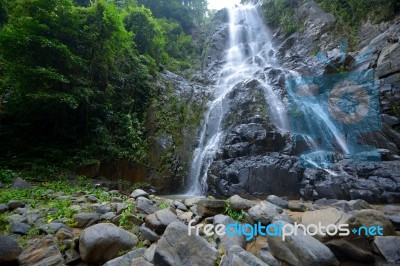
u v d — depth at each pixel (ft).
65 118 28.37
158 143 31.09
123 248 8.20
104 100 30.68
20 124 26.86
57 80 25.36
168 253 7.01
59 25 26.12
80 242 8.17
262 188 21.44
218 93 43.16
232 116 33.83
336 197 19.16
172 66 52.54
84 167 25.89
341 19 50.67
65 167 25.30
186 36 67.87
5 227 9.89
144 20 44.80
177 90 41.24
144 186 26.81
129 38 35.58
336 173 21.91
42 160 24.93
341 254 8.24
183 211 12.70
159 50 49.37
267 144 26.17
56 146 27.37
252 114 32.81
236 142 27.30
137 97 35.96
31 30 23.99
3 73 27.84
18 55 24.23
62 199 14.51
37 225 10.29
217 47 69.00
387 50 35.63
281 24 65.77
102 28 29.68
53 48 24.30
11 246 7.47
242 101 35.50
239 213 11.55
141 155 29.07
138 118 34.37
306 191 20.47
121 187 25.64
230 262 6.94
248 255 7.30
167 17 73.56
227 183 22.54
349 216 8.73
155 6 71.26
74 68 27.32
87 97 27.32
